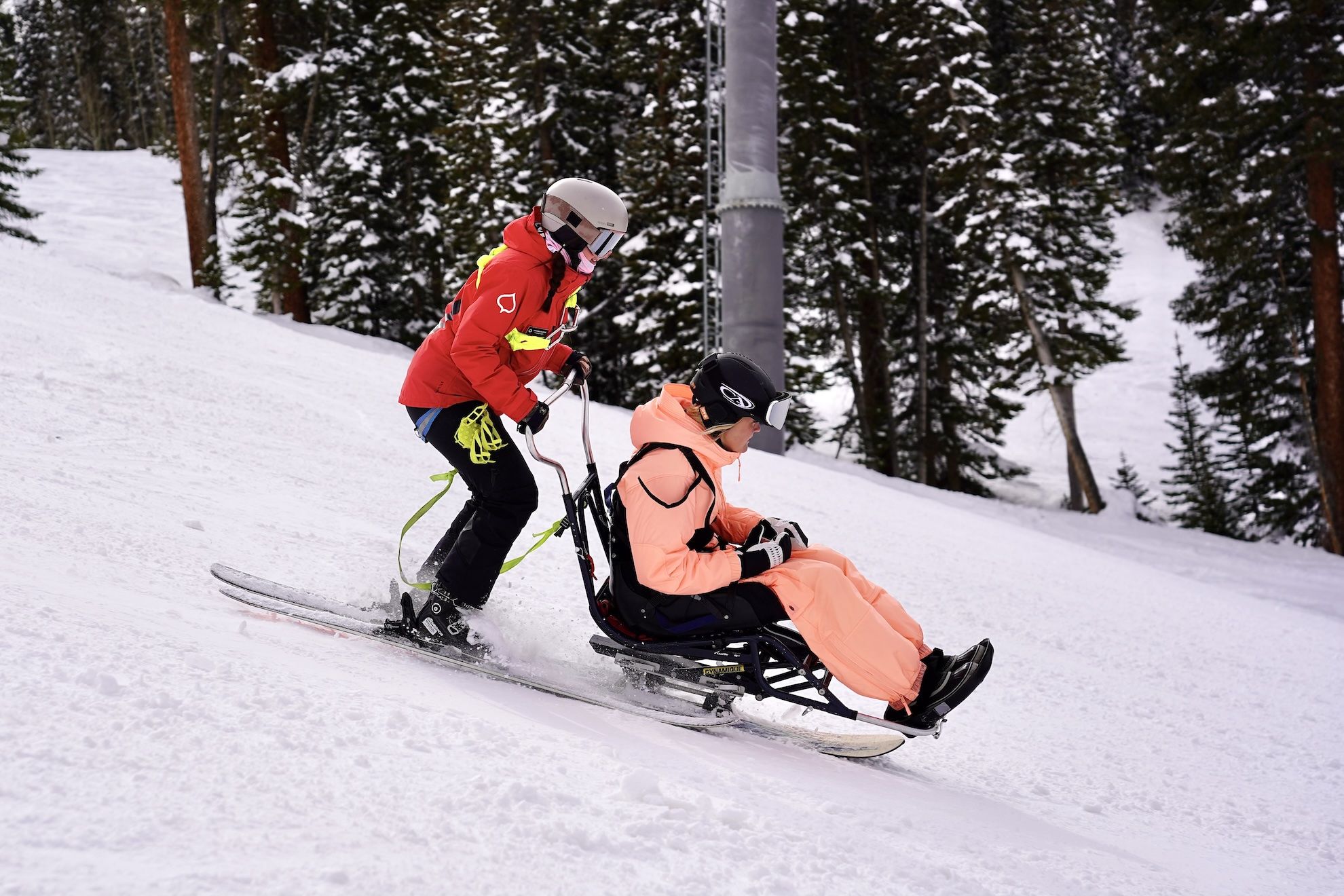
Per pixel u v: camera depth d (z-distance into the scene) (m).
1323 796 4.18
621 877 1.82
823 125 23.42
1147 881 2.60
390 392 11.50
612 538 3.77
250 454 6.90
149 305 13.83
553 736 2.68
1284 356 22.77
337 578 4.43
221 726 2.12
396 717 2.45
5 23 51.81
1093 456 38.06
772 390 3.46
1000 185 21.84
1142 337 48.38
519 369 3.80
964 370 27.09
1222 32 19.89
